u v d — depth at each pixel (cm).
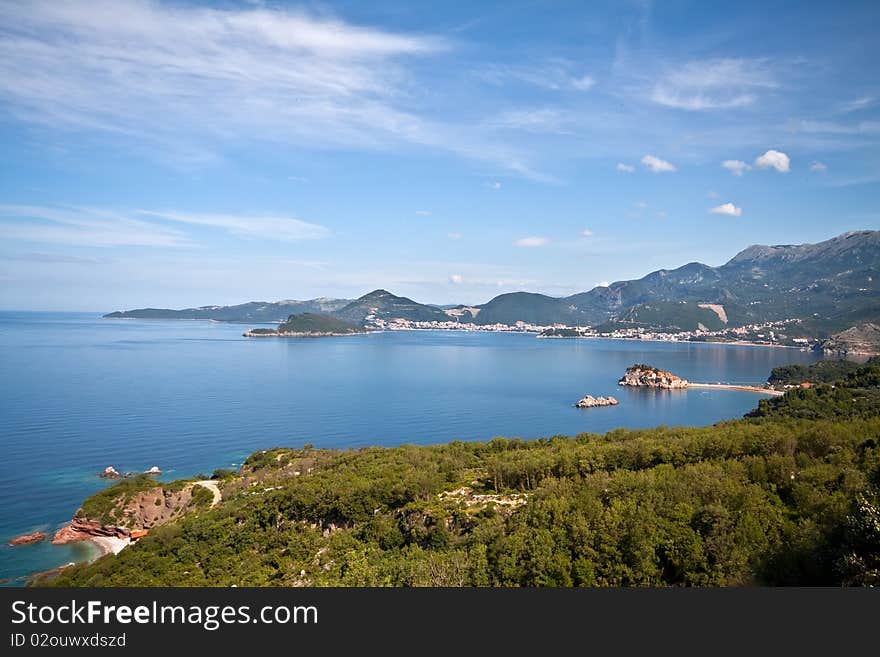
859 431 9369
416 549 7450
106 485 14738
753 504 6400
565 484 8262
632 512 6366
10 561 10575
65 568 9625
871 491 5862
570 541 6131
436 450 13650
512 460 10975
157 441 19450
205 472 16300
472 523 8069
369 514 9369
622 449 10175
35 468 16062
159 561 8525
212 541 8994
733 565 5497
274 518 9600
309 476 11831
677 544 5856
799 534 5628
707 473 7706
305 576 7506
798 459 8394
